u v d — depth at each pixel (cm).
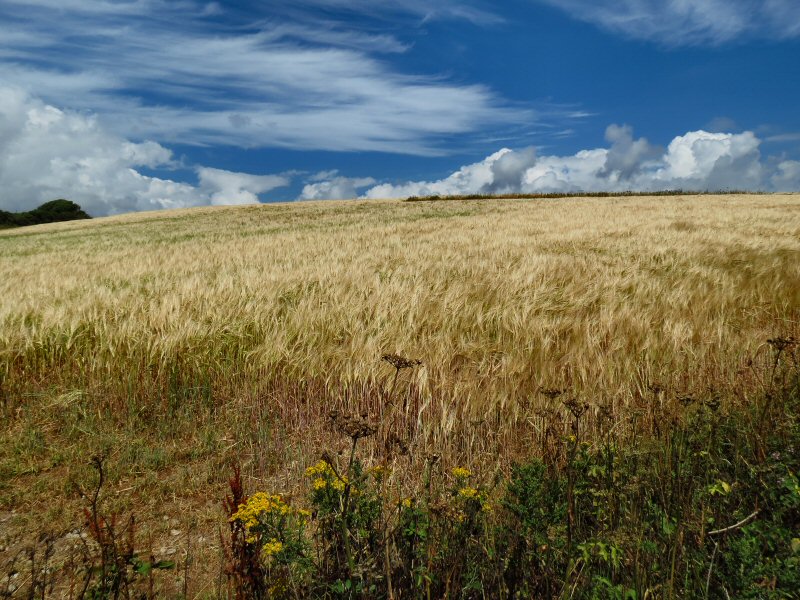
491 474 326
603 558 204
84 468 388
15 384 536
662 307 593
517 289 678
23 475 387
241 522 217
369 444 383
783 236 1253
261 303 623
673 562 194
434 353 464
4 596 254
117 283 885
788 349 414
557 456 288
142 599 218
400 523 225
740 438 302
